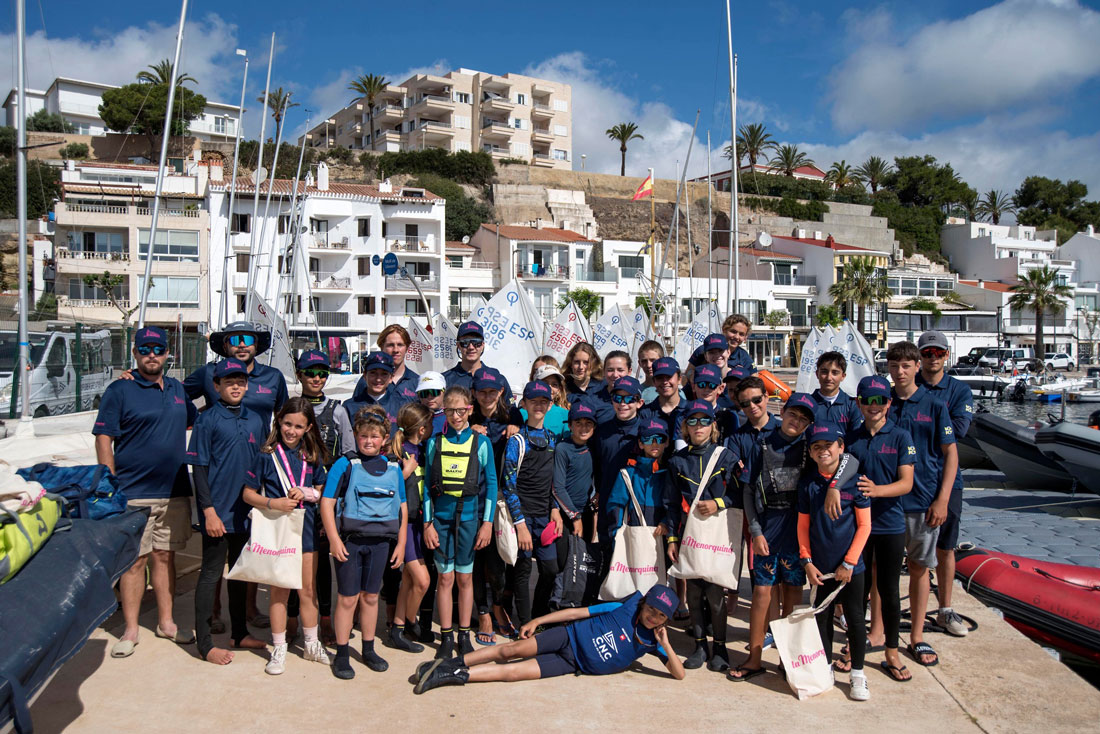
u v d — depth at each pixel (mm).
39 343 17547
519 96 87125
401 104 87000
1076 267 83125
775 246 71000
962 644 5547
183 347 24531
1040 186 101750
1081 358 72375
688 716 4453
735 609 6340
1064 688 4828
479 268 58469
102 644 5312
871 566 5336
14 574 3564
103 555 4090
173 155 63750
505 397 6109
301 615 5141
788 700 4684
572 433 5668
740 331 7285
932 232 86875
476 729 4258
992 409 37938
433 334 13602
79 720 4254
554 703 4594
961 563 6934
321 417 5809
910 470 4906
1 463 4414
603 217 73750
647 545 5277
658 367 5738
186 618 5762
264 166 65688
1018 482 14516
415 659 5258
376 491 4965
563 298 56906
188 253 45406
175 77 18172
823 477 4820
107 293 42156
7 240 49750
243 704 4492
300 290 48344
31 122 65000
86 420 16406
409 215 52594
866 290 62562
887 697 4719
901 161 99250
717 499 5051
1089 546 9094
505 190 72062
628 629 5000
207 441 5031
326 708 4469
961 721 4414
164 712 4375
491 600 5777
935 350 5867
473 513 5113
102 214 43844
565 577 5609
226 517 5086
